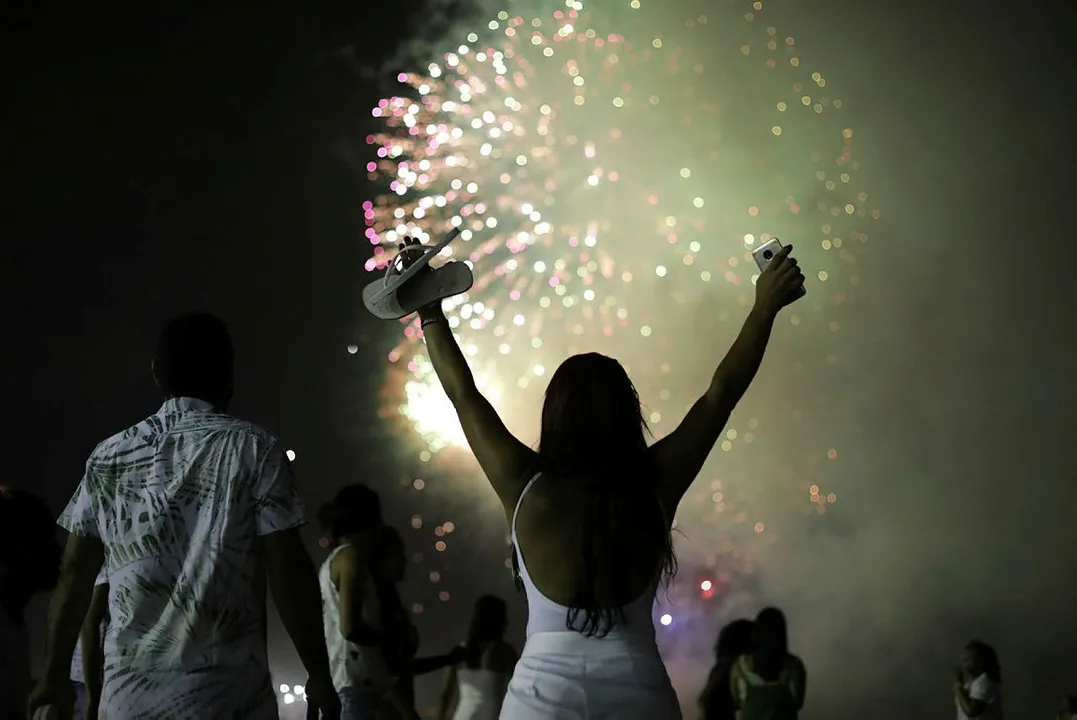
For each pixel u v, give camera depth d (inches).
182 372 136.8
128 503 131.0
